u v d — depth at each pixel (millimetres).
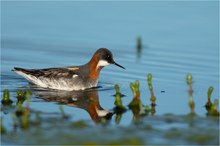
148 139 11352
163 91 16656
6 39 23047
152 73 19109
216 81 17906
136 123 12672
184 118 13062
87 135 11555
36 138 11398
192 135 11586
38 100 15430
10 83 17766
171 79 18266
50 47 22219
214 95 16062
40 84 17484
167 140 11289
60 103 15125
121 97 15961
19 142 11188
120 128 12148
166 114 13555
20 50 21844
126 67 19969
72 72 17344
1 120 12180
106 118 13453
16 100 15289
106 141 11180
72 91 16953
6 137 11531
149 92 16562
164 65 20094
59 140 11234
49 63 20391
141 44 22375
